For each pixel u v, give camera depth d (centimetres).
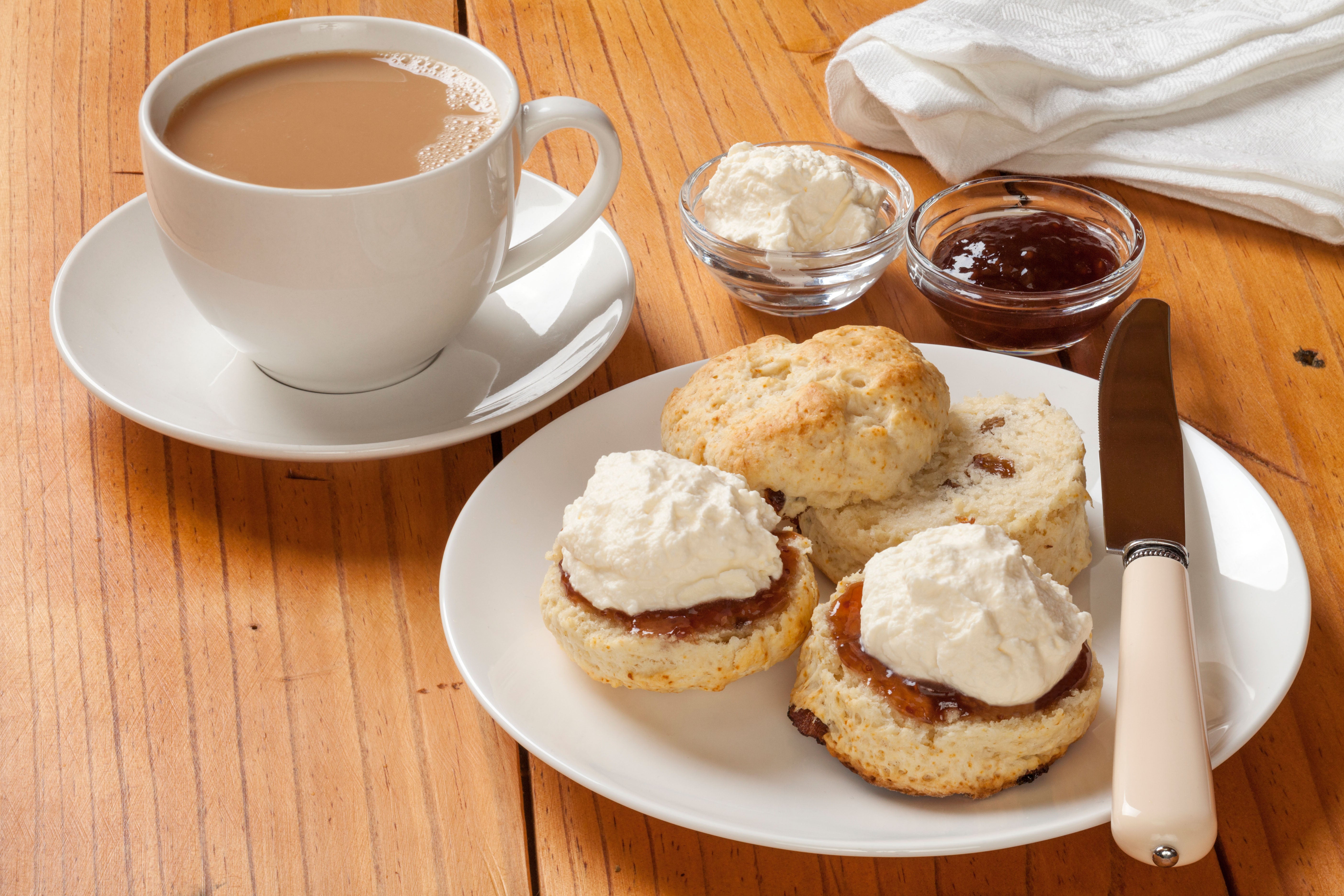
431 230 80
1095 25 96
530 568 78
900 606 74
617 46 100
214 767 75
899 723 74
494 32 101
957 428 82
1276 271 90
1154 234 91
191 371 83
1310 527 81
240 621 78
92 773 75
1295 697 77
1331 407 85
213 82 83
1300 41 93
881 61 94
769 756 75
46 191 92
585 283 86
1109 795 73
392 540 81
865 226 86
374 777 75
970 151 93
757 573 76
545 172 94
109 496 81
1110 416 82
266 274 79
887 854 72
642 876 74
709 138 96
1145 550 77
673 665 75
